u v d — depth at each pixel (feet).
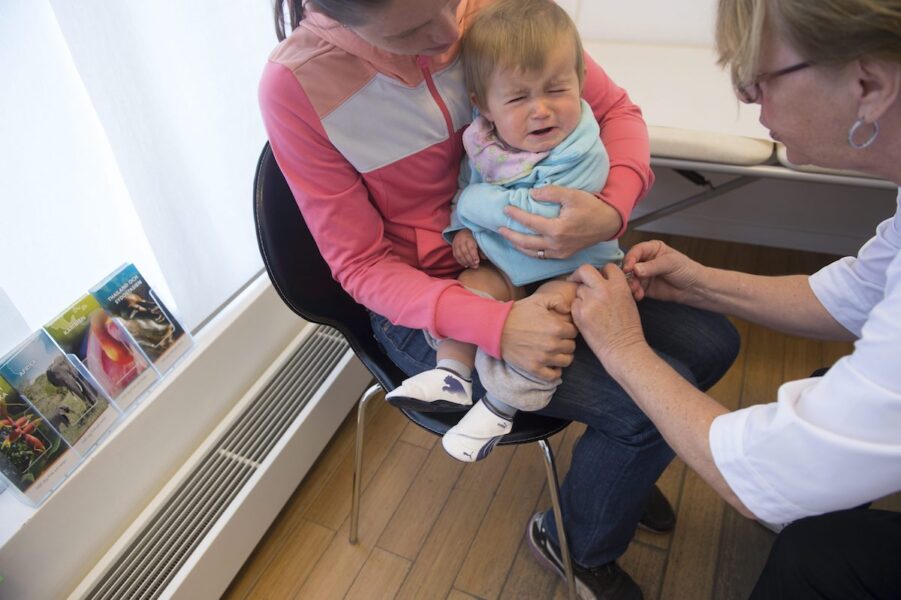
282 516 4.68
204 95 4.17
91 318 3.68
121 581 3.62
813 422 1.91
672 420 2.45
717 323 3.47
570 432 5.16
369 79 2.72
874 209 6.37
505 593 4.14
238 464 4.29
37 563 3.29
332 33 2.62
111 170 3.75
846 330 3.08
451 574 4.26
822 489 1.95
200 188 4.31
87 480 3.51
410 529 4.54
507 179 3.00
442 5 2.28
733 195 6.75
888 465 1.79
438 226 3.30
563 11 2.89
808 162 2.28
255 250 4.98
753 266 6.75
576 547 3.70
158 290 4.31
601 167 3.03
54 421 3.40
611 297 2.77
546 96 2.84
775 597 2.59
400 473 4.92
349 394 5.13
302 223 3.24
